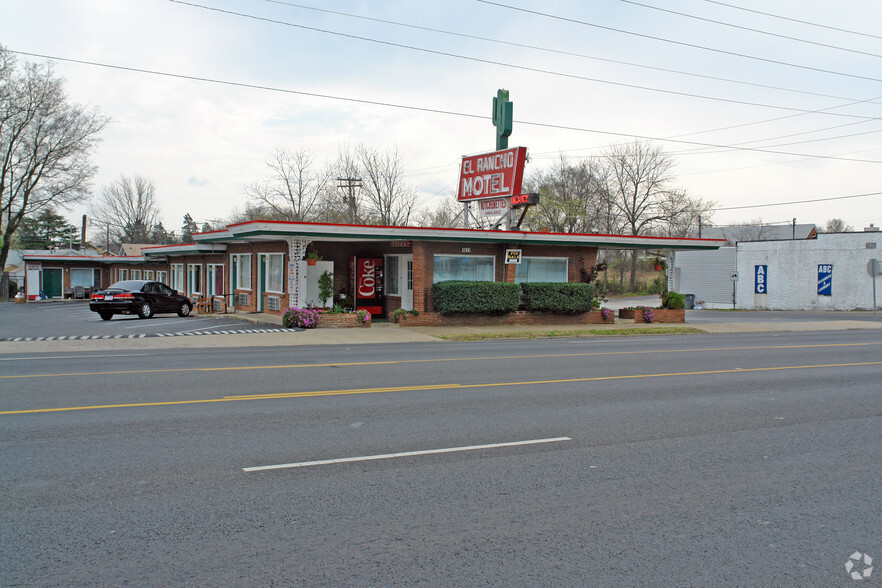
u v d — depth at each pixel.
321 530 4.95
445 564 4.41
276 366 13.62
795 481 6.45
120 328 23.25
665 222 66.06
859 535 5.11
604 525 5.18
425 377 12.37
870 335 25.22
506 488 6.00
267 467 6.46
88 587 4.01
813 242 45.44
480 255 26.12
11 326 24.17
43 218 89.94
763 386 12.16
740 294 48.19
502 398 10.30
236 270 31.72
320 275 26.88
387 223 53.31
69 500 5.47
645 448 7.54
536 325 26.66
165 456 6.77
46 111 49.44
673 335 24.83
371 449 7.20
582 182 65.31
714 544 4.87
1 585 4.01
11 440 7.31
